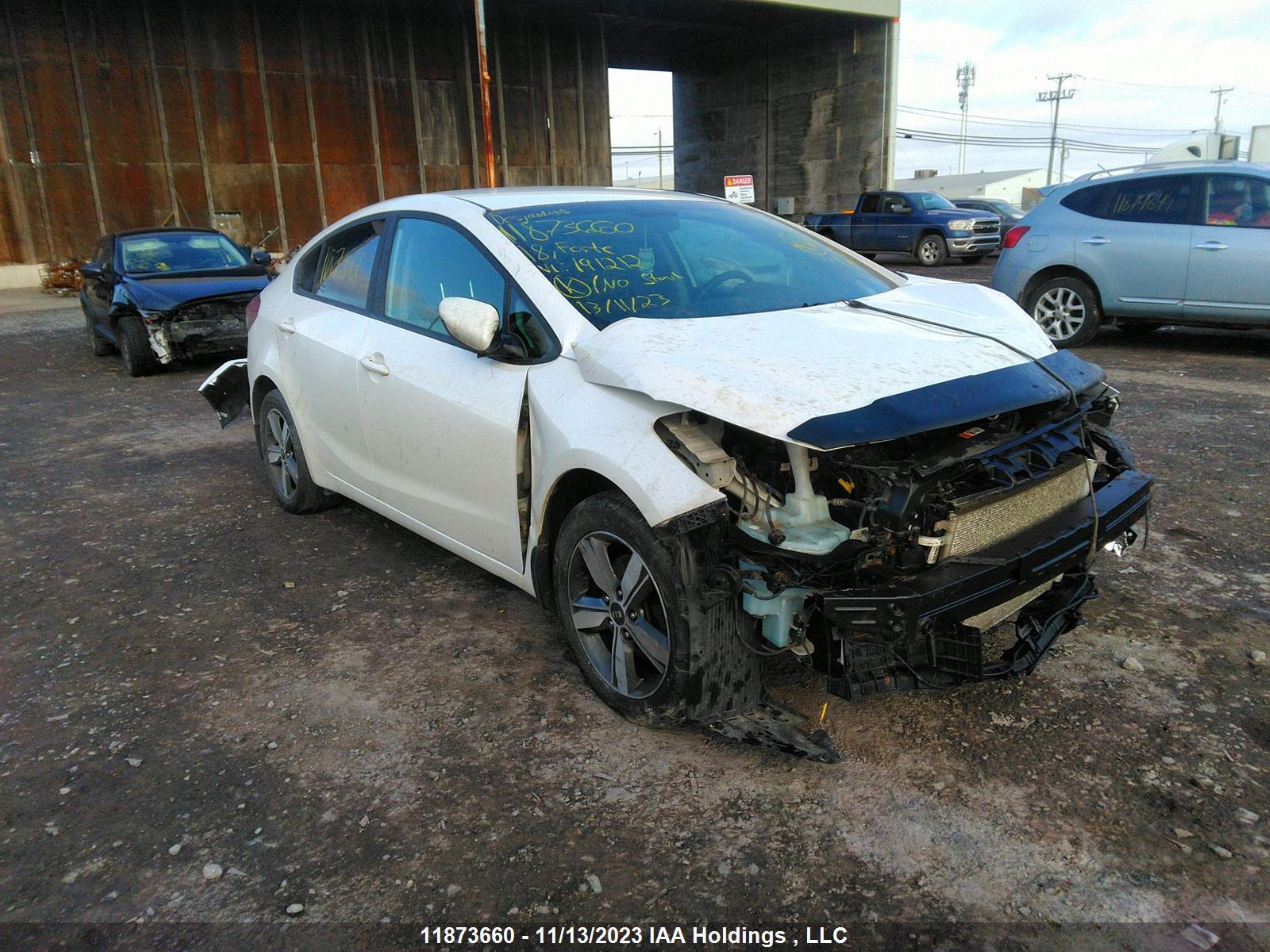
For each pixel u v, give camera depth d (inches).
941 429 102.2
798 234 160.1
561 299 121.0
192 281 381.4
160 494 217.2
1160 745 105.5
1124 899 84.0
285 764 108.3
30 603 155.8
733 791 101.0
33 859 93.2
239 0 906.1
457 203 145.9
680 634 102.2
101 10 845.8
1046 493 107.1
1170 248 322.7
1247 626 132.4
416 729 114.9
